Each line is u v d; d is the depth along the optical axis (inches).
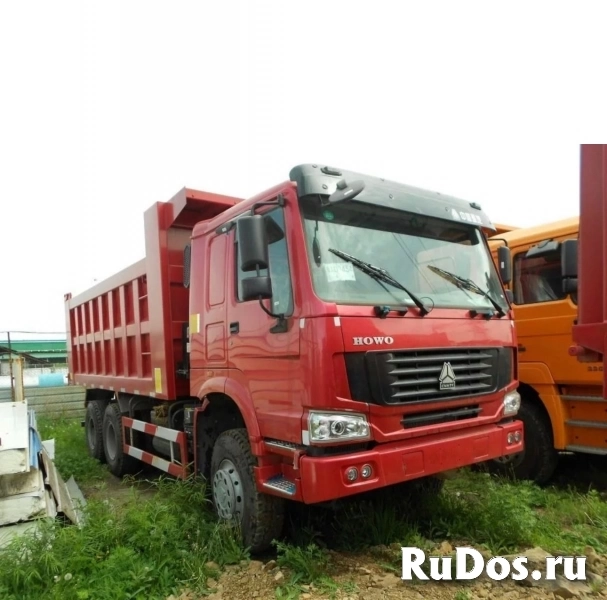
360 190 138.2
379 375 136.5
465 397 154.2
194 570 143.2
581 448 210.1
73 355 375.6
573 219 222.7
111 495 247.1
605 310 133.1
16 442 169.0
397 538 161.3
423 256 165.0
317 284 138.1
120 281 267.1
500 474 235.8
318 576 139.3
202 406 186.4
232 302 169.2
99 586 135.6
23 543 147.8
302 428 134.5
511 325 177.5
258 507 152.3
